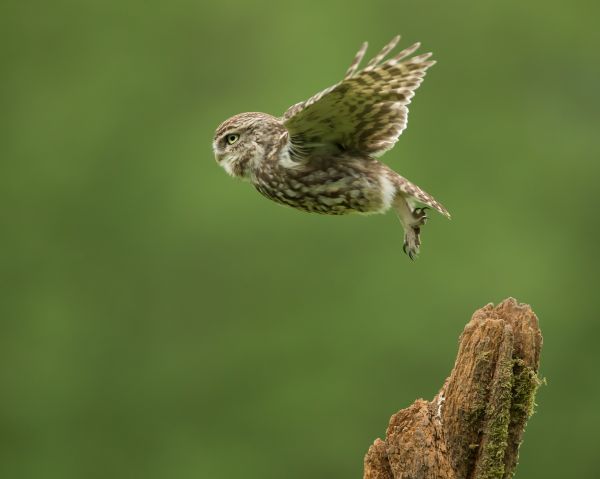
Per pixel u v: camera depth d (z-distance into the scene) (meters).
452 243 19.23
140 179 19.97
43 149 20.38
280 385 18.75
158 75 21.06
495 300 18.84
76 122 20.59
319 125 8.27
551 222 19.78
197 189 19.52
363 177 8.49
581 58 21.39
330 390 18.53
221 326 19.09
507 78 20.91
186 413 19.05
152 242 19.52
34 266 19.80
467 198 19.66
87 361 19.41
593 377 19.19
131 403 19.19
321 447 18.66
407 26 21.03
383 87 8.00
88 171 20.20
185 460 18.84
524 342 7.12
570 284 19.34
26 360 19.45
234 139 9.21
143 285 19.45
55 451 19.20
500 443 7.03
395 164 19.80
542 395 19.20
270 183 8.90
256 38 21.25
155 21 21.48
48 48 21.41
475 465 7.07
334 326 18.66
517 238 19.28
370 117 8.27
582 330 19.20
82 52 21.41
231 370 18.94
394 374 18.61
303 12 21.27
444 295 18.75
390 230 19.00
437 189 19.73
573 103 21.20
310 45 20.83
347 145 8.55
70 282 19.70
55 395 19.17
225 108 20.53
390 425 7.14
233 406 18.88
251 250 19.05
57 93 20.95
